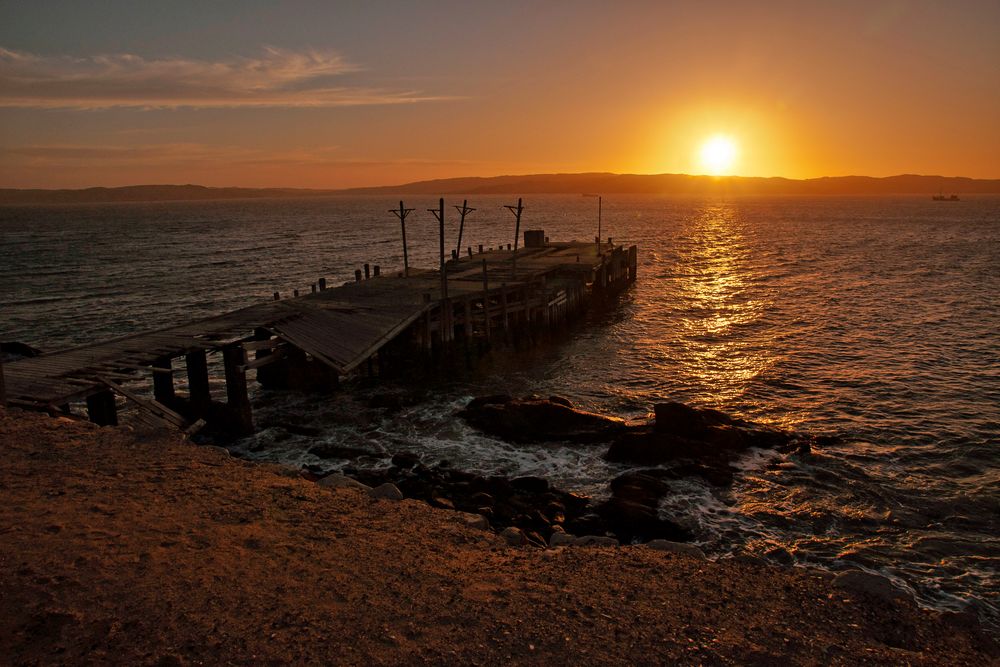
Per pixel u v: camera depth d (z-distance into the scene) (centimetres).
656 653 655
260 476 1131
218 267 6669
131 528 851
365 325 2566
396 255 7931
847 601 825
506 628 680
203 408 2081
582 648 654
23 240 10369
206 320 2480
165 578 724
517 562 862
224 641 619
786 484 1642
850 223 14075
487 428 2009
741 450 1830
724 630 714
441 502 1424
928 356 2927
